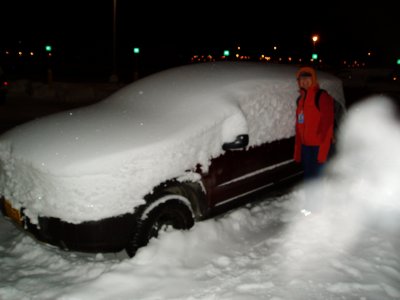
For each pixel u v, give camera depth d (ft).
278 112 14.38
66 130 12.00
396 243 11.66
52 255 11.78
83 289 9.74
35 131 12.35
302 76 13.19
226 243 12.28
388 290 9.21
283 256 10.84
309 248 11.17
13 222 11.69
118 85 65.98
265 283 9.48
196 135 11.61
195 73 15.33
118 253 11.97
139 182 10.64
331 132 13.17
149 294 9.45
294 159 14.39
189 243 11.57
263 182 14.20
